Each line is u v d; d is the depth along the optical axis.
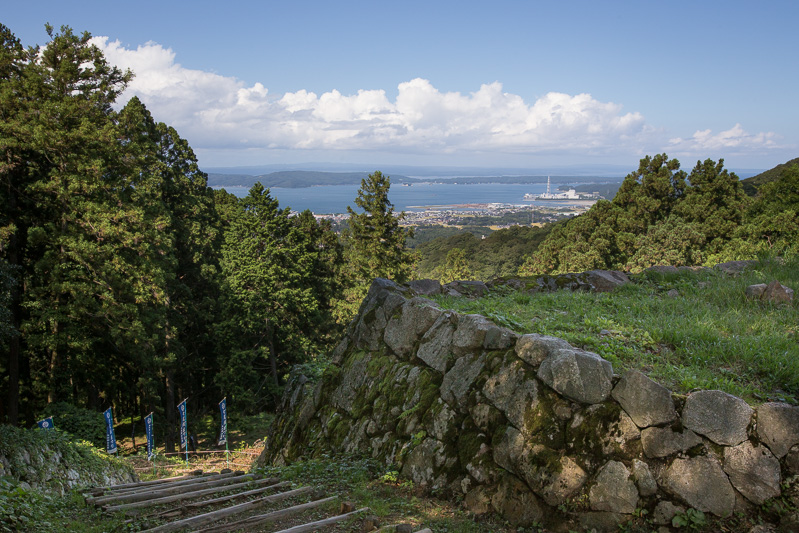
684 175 45.72
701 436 4.51
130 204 20.62
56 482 7.91
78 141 18.98
